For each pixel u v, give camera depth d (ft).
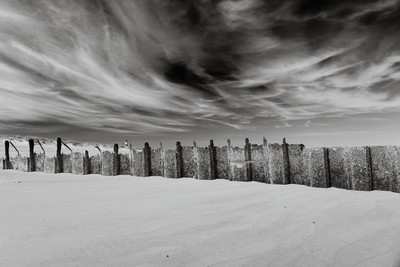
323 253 6.99
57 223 10.11
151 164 28.40
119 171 31.32
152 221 10.22
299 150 19.29
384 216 10.03
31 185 21.62
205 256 6.95
